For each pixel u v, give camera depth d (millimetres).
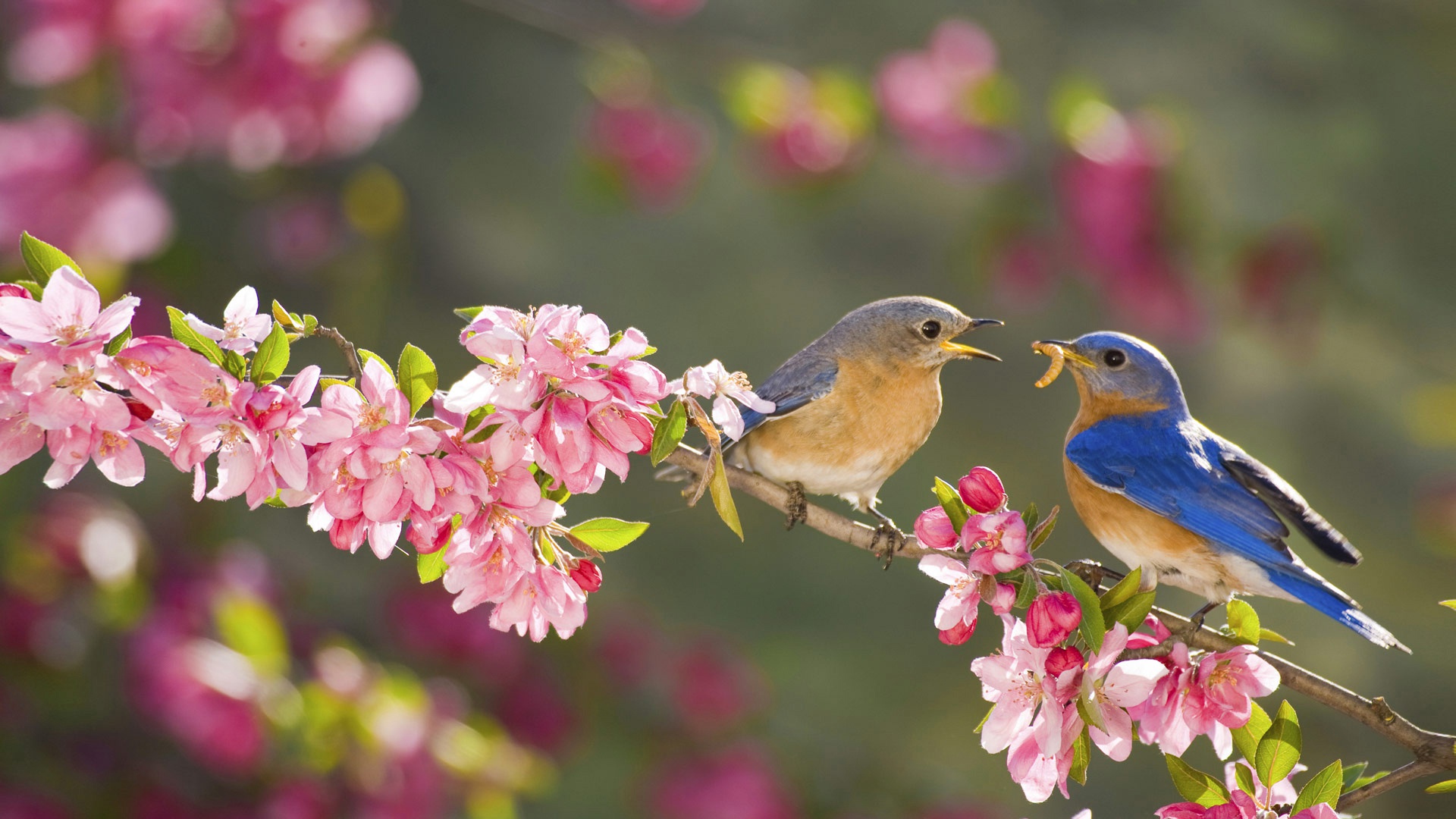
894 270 22984
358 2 11422
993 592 5191
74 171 11164
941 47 13219
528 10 13109
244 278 13891
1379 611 20266
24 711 10258
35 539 10547
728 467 7215
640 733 12141
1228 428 21203
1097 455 8031
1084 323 22969
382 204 13297
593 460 4852
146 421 4598
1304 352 14078
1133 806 18578
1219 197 18797
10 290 4637
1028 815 18156
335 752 9727
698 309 23156
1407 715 19219
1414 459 20938
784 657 19516
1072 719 5113
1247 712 5320
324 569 15805
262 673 9930
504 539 4891
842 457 8711
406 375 4680
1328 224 13781
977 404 22766
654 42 13258
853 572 20828
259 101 11195
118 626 10320
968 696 19641
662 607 19516
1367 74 21172
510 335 4707
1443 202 20578
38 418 4348
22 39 11422
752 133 13234
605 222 23219
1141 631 5973
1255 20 21781
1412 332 18594
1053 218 13031
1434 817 18203
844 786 12125
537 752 11867
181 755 10320
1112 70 21641
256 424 4547
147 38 11016
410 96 11539
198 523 11492
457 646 12086
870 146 13172
